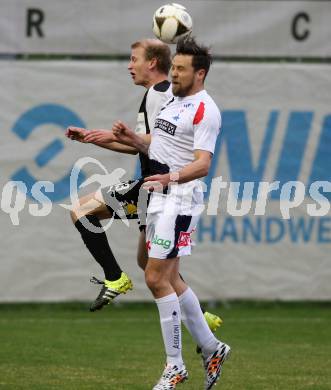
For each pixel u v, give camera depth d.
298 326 38.22
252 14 42.88
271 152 42.97
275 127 43.03
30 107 41.66
